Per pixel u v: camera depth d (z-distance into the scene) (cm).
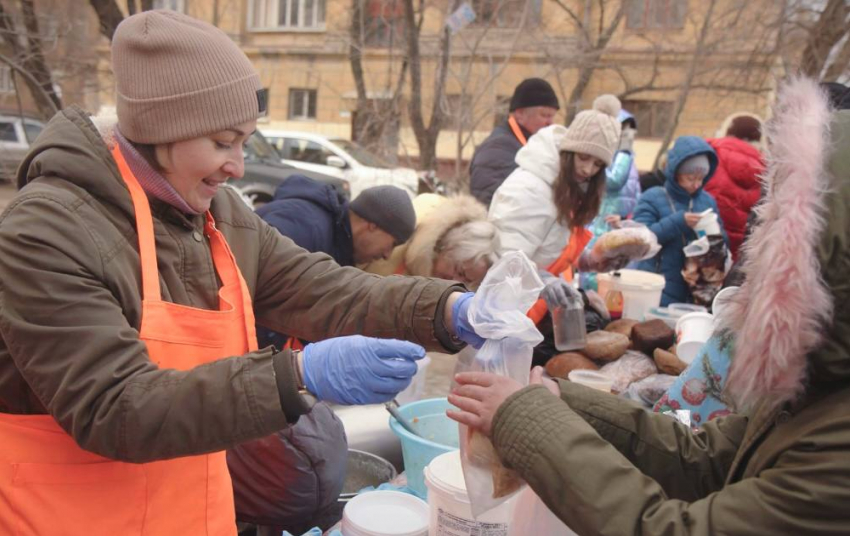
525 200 348
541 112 433
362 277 182
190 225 160
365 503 214
